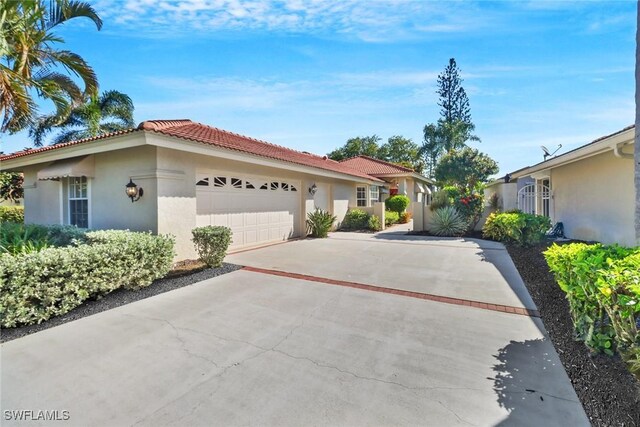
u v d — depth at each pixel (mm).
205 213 9695
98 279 5402
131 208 8484
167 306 5336
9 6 8297
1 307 4254
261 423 2627
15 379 3236
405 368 3432
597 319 3461
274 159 10906
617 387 2949
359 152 50438
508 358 3611
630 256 3375
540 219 10797
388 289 6316
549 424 2568
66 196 10367
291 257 9562
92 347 3918
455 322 4668
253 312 5078
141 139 7094
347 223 19031
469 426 2562
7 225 9227
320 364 3525
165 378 3264
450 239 13836
